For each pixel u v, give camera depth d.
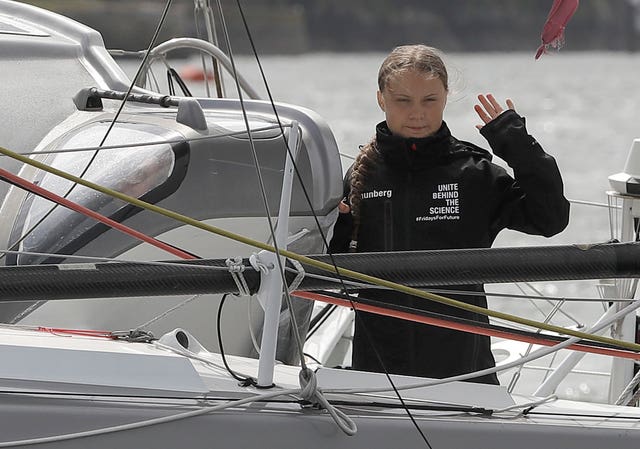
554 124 162.50
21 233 11.61
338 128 139.50
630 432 10.07
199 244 12.19
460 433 9.71
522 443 9.83
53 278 9.39
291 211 12.41
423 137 12.75
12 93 13.25
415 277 10.21
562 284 34.62
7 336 9.73
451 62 13.14
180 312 12.14
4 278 9.30
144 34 185.88
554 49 12.42
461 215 12.80
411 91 12.55
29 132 12.93
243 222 12.41
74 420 8.84
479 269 10.22
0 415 8.73
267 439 9.20
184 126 12.37
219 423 9.10
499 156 12.60
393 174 12.97
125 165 11.99
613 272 10.33
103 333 10.65
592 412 10.54
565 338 10.94
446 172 12.85
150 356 9.36
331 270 9.88
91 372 9.14
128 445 8.92
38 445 8.74
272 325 9.59
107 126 12.75
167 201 11.92
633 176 13.84
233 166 12.30
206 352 10.69
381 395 10.11
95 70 14.15
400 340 12.59
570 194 77.75
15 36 14.00
